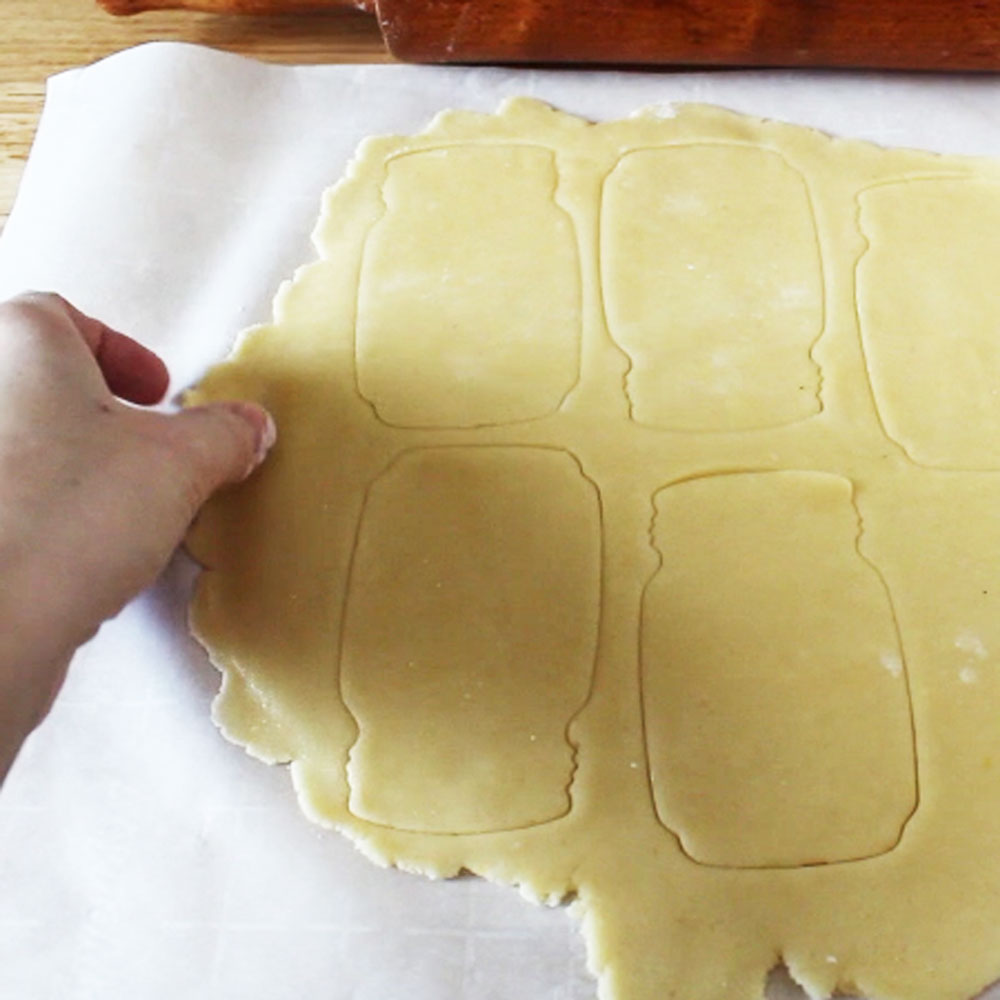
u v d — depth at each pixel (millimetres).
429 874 300
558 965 291
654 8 388
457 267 370
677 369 349
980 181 378
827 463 334
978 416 339
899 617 315
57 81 417
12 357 289
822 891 292
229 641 324
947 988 284
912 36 388
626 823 300
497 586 324
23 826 310
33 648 259
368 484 339
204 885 302
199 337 373
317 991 291
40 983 295
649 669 312
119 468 283
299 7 431
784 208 375
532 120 399
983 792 298
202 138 404
